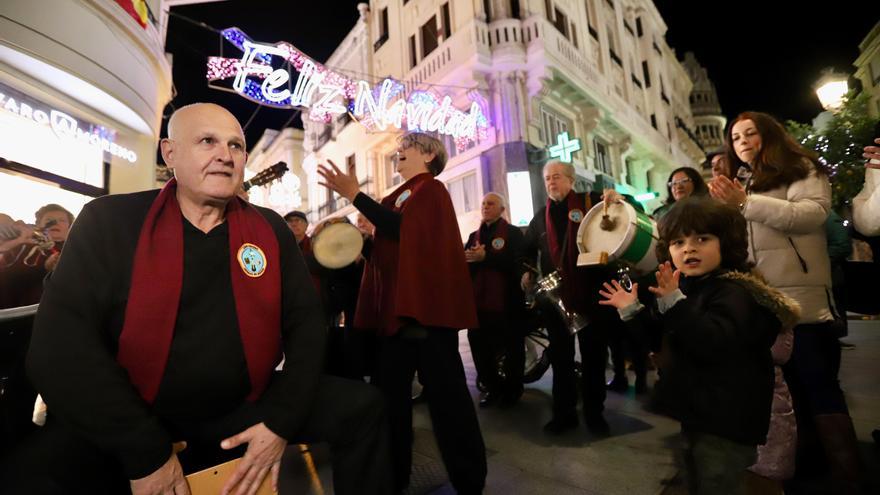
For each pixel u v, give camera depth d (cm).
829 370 178
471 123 1154
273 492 121
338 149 1766
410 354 187
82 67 483
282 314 143
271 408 126
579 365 371
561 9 1402
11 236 388
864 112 1082
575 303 253
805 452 191
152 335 113
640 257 229
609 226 238
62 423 105
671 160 2056
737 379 139
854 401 283
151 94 622
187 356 118
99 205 122
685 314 147
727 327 138
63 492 102
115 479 113
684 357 153
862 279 197
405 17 1491
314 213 1964
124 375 110
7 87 469
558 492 189
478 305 336
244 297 125
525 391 370
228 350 122
